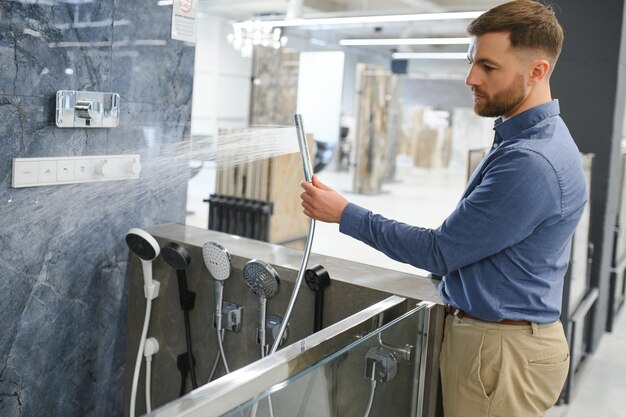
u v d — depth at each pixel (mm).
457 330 1544
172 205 2500
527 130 1413
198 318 2148
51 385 2182
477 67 1424
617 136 3850
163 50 2336
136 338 2361
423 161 14594
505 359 1472
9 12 1838
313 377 1281
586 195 1458
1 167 1896
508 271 1438
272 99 11969
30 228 2008
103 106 2117
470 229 1384
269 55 11867
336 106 6082
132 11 2189
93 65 2092
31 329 2080
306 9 5977
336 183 10875
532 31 1356
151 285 2209
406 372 1569
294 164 4500
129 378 2412
